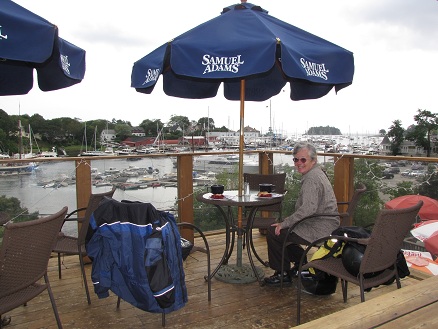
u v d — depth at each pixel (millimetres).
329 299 2947
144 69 2951
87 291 2834
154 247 2105
